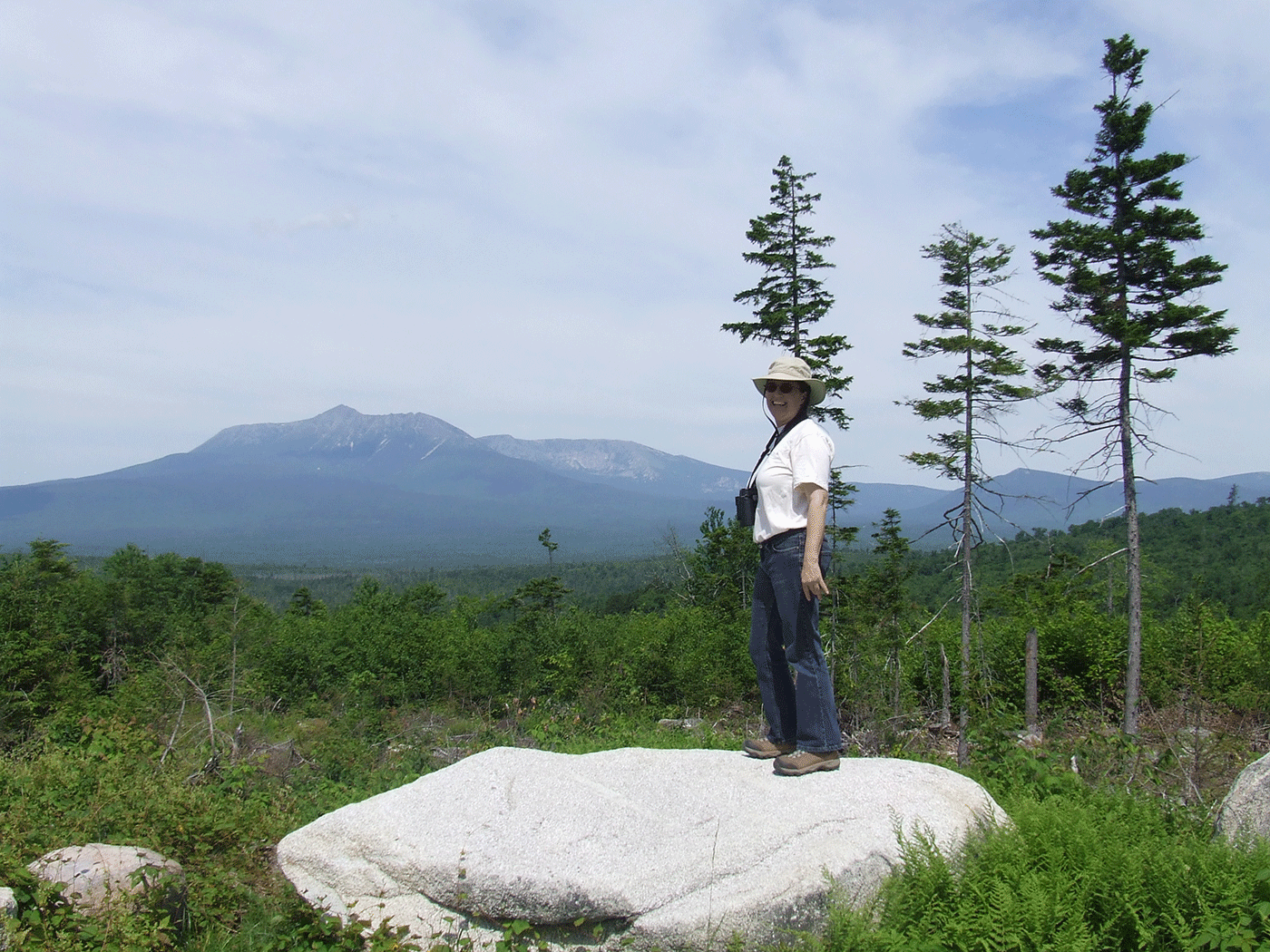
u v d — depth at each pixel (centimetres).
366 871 417
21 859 481
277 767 1039
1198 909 338
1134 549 2122
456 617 3691
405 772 991
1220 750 617
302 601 4778
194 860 562
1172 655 1153
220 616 2631
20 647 2139
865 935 342
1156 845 382
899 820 401
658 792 435
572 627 2605
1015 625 2600
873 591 1969
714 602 2897
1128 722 970
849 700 1560
